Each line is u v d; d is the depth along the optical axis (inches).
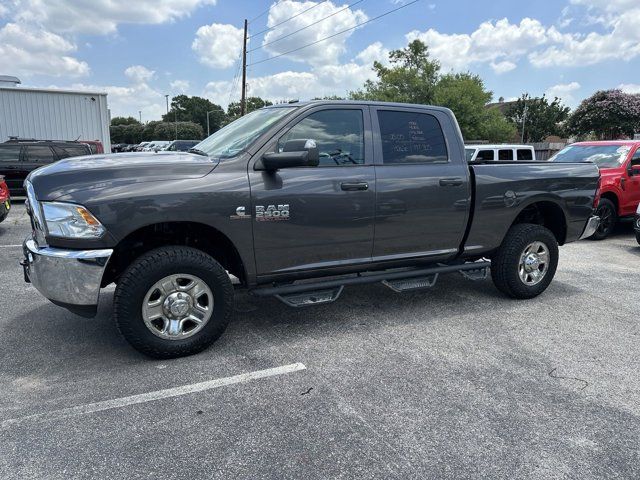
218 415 116.7
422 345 159.5
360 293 215.3
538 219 223.8
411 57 1711.4
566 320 184.7
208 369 140.5
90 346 155.5
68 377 134.9
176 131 3511.3
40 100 789.9
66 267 131.2
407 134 176.4
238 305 197.6
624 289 227.9
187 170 141.7
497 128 1460.4
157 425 112.3
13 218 440.5
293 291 160.1
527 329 175.0
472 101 1459.2
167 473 96.1
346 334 168.2
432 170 177.6
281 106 173.3
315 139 159.8
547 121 2161.7
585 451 104.7
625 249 328.8
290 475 95.7
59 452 102.1
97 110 827.4
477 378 136.9
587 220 217.6
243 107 1417.3
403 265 182.1
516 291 203.5
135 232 146.9
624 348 159.5
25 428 110.5
